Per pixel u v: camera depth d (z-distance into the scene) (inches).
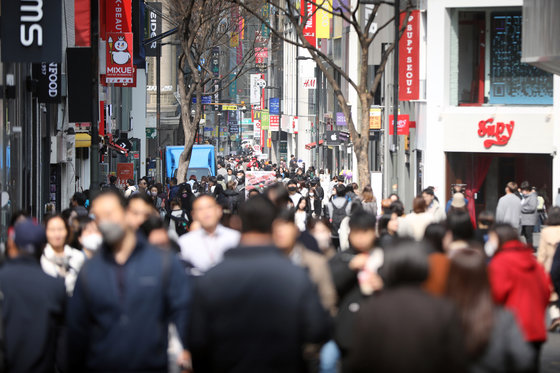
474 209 3297.2
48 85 2469.2
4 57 1768.0
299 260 871.1
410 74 3307.1
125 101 5423.2
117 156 5113.2
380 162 4808.1
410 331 543.8
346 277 858.8
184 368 716.7
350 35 5383.9
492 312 654.5
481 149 3235.7
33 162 2475.4
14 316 775.7
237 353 610.2
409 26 3292.3
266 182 3472.0
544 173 3216.0
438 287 786.2
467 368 555.8
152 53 5073.8
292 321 610.2
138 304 691.4
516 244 870.4
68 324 697.0
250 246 627.2
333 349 866.8
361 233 892.0
